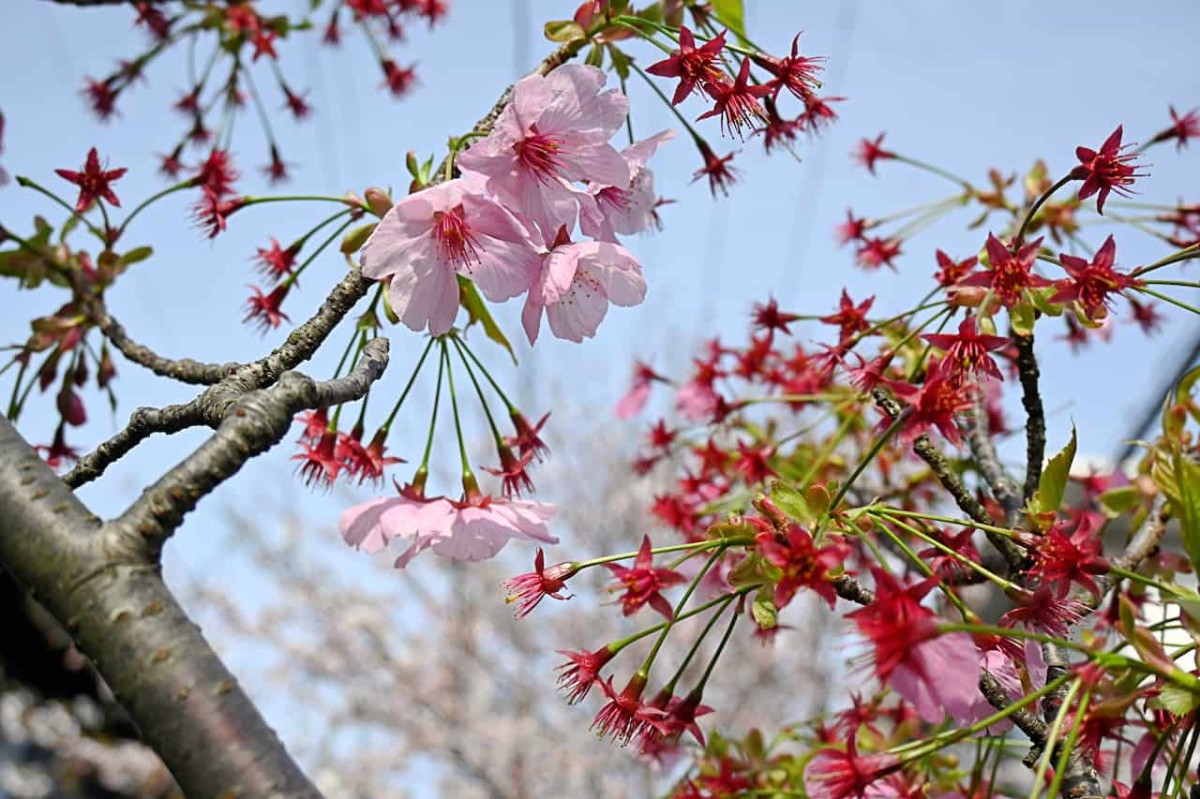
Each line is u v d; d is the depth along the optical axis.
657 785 2.26
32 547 0.48
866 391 0.63
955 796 0.66
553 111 0.57
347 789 2.33
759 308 0.78
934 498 0.78
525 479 0.63
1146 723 0.56
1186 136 0.73
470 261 0.57
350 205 0.61
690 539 0.77
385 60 0.93
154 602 0.48
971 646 0.52
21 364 0.69
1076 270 0.60
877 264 0.78
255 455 0.50
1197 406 0.63
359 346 0.62
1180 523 0.55
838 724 0.72
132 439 0.55
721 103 0.59
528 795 2.30
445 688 2.39
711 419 0.81
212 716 0.47
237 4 0.85
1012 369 0.73
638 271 0.58
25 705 1.79
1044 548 0.57
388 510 0.61
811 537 0.56
